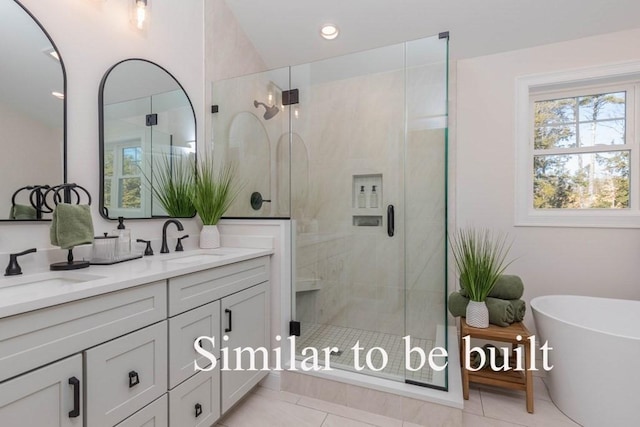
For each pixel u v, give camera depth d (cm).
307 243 235
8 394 76
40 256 128
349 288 243
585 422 156
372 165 241
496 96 238
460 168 247
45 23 132
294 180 251
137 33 173
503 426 158
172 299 124
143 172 176
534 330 229
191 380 133
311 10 224
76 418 91
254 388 192
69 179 140
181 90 201
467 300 196
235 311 162
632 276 210
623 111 224
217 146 225
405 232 212
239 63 248
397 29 228
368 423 160
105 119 155
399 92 221
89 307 95
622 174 224
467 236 243
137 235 173
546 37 220
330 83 250
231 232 213
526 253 233
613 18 202
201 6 217
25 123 126
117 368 103
